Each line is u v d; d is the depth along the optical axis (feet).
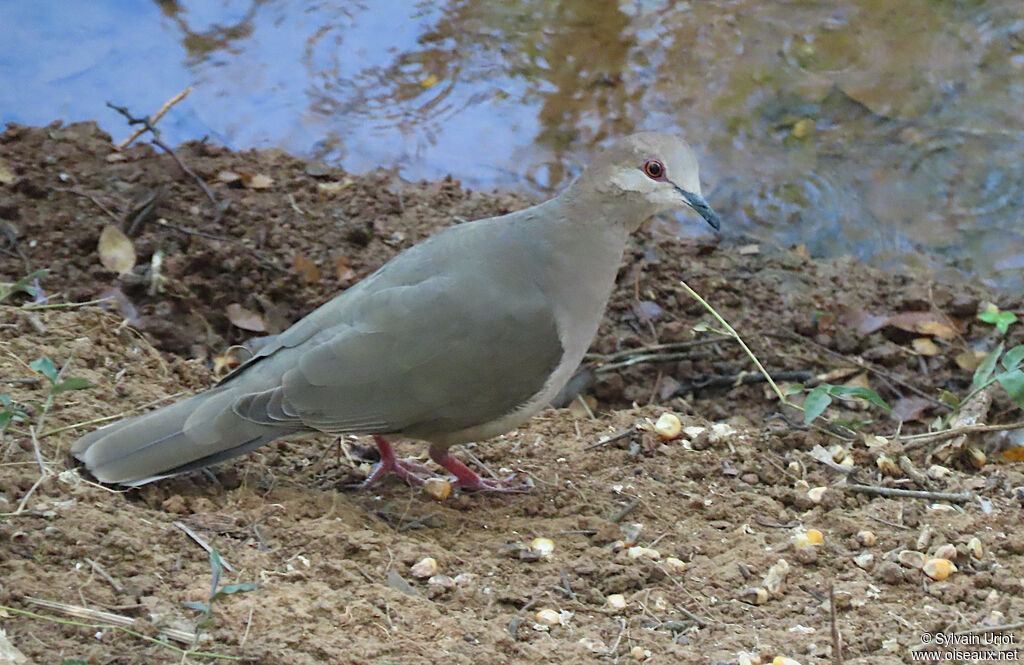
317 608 19.77
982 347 34.12
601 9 46.96
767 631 21.21
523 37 45.75
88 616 18.74
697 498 25.50
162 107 40.98
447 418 23.85
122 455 22.20
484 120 41.96
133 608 19.11
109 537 20.51
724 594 22.33
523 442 27.78
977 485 26.43
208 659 18.44
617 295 34.30
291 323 32.63
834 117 42.42
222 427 22.39
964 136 41.75
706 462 27.04
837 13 46.88
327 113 41.93
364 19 46.50
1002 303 35.40
